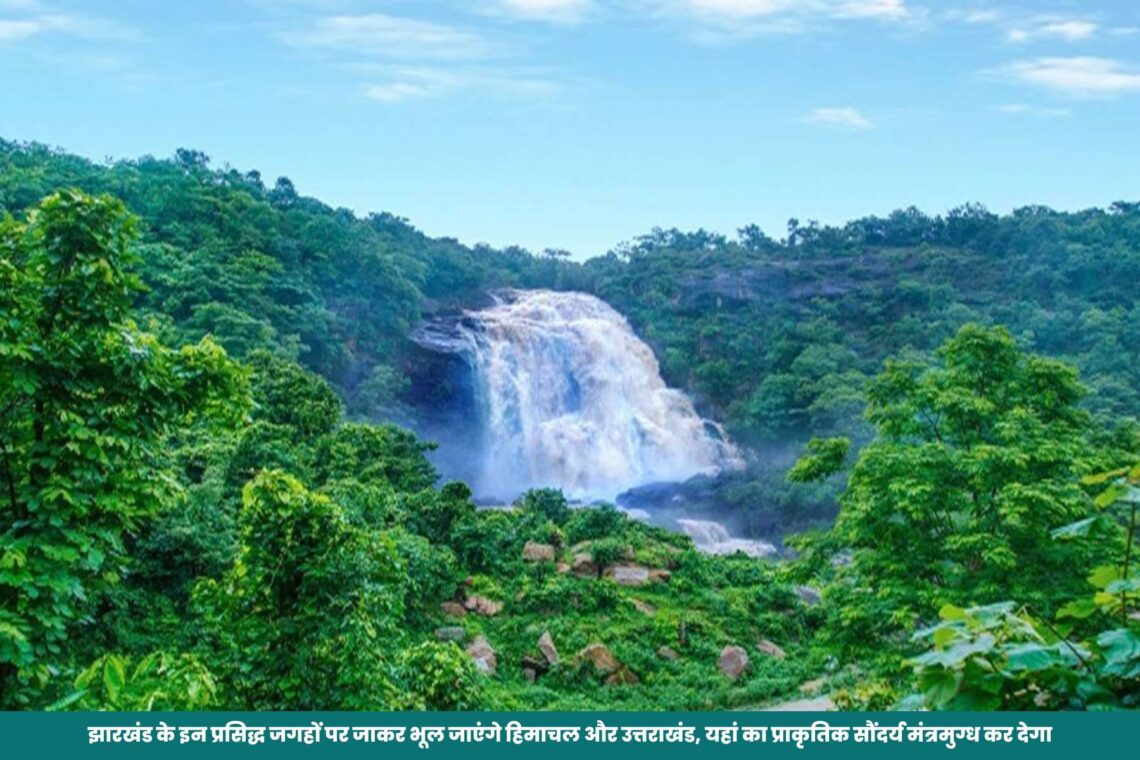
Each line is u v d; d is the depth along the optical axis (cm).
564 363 6444
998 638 358
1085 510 1543
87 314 887
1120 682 354
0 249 891
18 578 808
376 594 1128
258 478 1122
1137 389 5475
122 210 922
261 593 1084
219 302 5012
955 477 1669
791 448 5894
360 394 5394
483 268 7844
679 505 5241
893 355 6531
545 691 2345
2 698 835
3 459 867
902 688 1481
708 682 2522
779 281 7938
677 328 7256
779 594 3092
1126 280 7088
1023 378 1820
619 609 2798
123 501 908
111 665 742
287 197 8088
